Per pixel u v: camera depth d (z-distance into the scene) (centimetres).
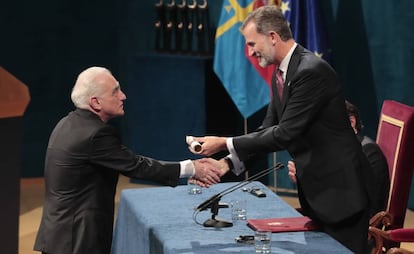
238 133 1173
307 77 504
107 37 1291
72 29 1273
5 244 638
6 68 1238
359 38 1037
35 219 1039
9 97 602
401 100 995
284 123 510
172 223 562
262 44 517
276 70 537
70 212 534
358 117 669
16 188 641
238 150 528
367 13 1023
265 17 515
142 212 600
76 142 533
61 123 553
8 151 626
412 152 655
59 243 530
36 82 1259
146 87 1175
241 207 573
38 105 1263
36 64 1255
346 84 1059
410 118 654
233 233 530
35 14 1245
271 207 606
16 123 629
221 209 603
